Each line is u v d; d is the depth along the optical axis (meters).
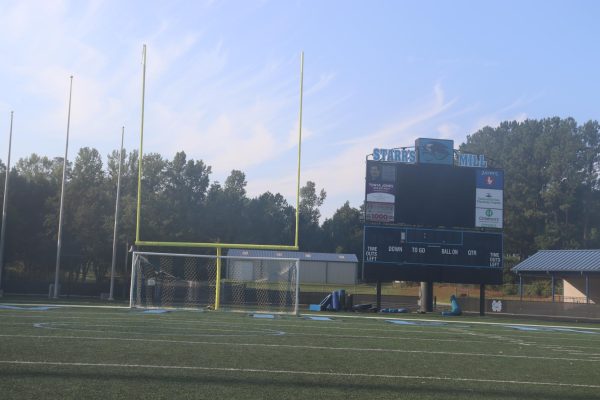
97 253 47.94
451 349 13.80
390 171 30.36
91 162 57.56
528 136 86.25
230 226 71.06
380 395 7.84
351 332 17.14
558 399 8.02
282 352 11.67
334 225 93.62
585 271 39.00
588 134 82.06
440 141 30.75
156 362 9.64
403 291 60.06
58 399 6.88
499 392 8.36
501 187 30.75
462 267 30.17
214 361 10.03
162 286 29.50
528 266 43.41
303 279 59.78
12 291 37.72
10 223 43.31
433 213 30.34
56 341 11.80
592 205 78.31
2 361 9.15
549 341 17.34
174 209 52.00
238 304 30.69
